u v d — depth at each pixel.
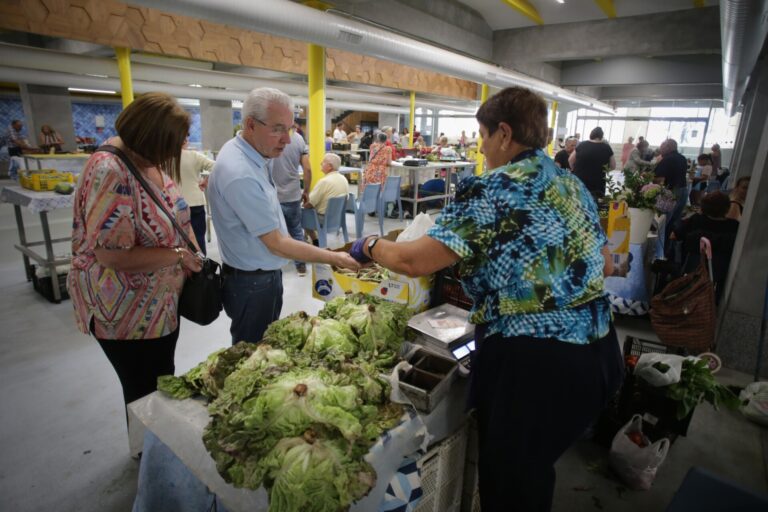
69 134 10.23
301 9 3.98
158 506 1.25
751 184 3.04
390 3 5.30
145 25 6.22
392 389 1.22
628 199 3.40
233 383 1.14
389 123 19.89
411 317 1.72
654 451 1.90
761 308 2.83
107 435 2.15
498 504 1.20
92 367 2.74
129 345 1.64
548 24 6.96
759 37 3.88
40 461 1.97
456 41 6.54
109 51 7.35
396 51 5.09
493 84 7.34
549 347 1.10
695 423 2.42
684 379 2.06
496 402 1.16
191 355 2.98
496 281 1.12
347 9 4.78
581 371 1.11
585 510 1.84
